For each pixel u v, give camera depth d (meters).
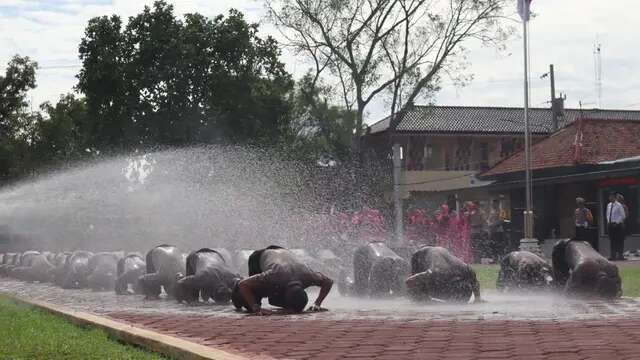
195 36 52.47
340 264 21.62
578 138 45.81
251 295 14.74
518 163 48.81
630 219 40.94
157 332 11.60
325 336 11.11
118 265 22.31
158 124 51.88
